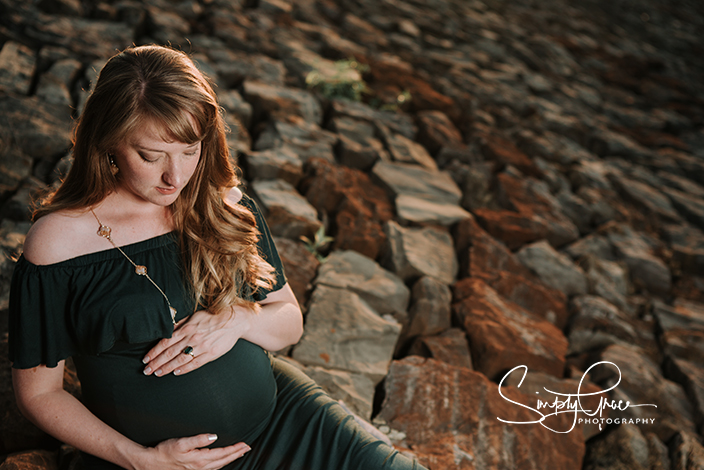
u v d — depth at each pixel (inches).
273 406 68.1
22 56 148.3
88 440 56.7
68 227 52.8
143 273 55.2
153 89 46.9
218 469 62.9
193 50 182.2
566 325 129.0
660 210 187.2
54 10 171.9
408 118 190.9
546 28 351.3
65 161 121.7
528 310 127.0
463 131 201.8
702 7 531.8
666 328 132.6
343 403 82.7
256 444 66.2
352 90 193.2
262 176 140.9
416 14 295.4
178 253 58.9
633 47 369.7
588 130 234.8
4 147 116.7
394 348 108.5
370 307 113.7
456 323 116.7
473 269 131.6
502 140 197.0
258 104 168.7
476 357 109.7
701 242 173.3
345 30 251.1
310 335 101.3
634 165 221.5
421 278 122.6
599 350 121.1
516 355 107.0
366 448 62.7
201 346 58.1
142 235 56.8
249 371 62.8
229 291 60.7
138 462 57.5
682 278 161.6
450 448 86.5
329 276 116.6
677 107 291.9
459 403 94.3
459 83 233.8
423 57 247.4
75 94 144.3
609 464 94.0
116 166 52.1
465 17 320.5
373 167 158.1
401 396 94.5
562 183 184.4
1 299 89.9
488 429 91.0
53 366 54.5
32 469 66.4
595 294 140.9
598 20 404.5
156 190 52.0
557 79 286.4
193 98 48.3
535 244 146.7
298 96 177.8
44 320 52.7
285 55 205.6
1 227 104.5
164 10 201.9
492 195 167.5
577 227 171.9
